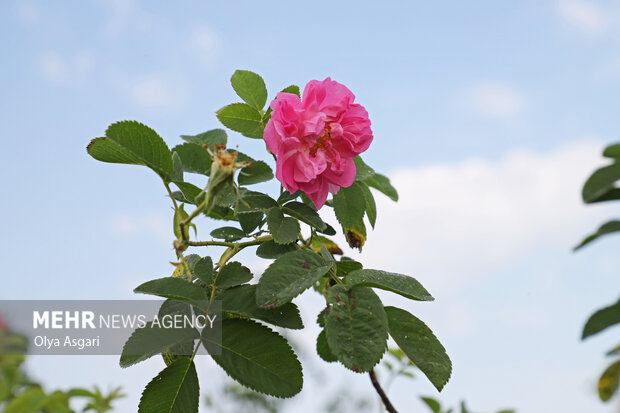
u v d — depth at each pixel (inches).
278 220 20.5
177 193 21.2
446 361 18.3
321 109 20.7
